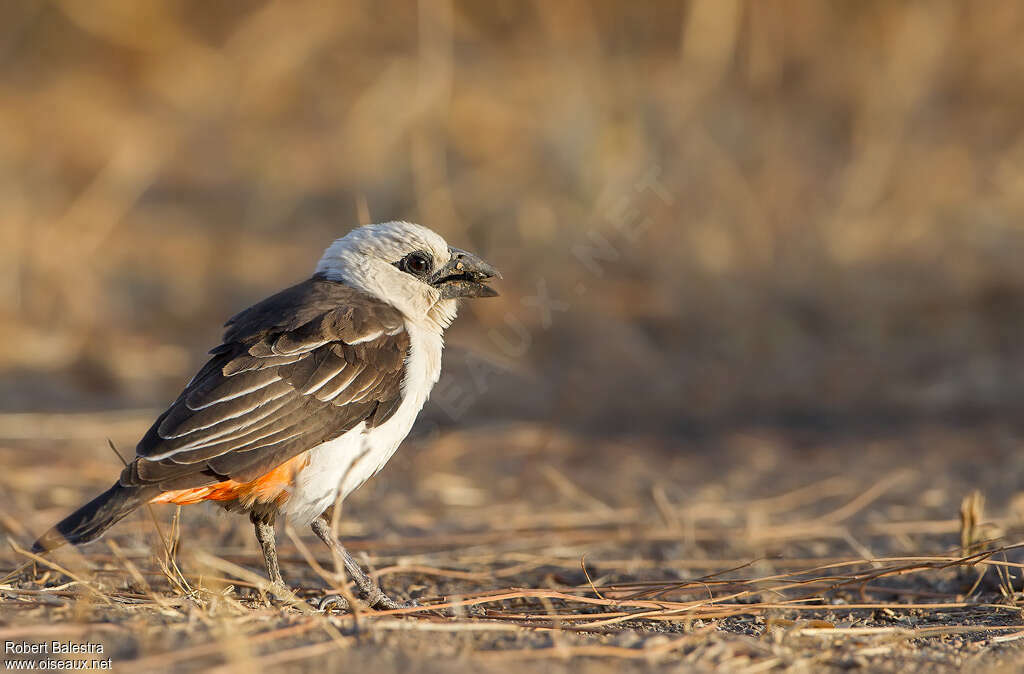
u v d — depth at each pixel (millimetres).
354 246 8539
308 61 22703
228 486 7336
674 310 15734
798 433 13258
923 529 9758
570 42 20609
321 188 19734
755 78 19781
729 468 12102
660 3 21516
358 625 6289
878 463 12016
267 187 19766
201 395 7262
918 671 6152
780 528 9961
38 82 23469
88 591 7012
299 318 7773
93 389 14094
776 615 7516
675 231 16391
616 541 9820
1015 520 9680
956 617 7445
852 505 10500
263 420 7332
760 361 15055
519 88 19609
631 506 10859
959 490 10969
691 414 13945
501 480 11797
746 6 20125
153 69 23219
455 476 11906
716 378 14680
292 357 7535
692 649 6281
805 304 15820
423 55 19500
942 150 18375
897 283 15961
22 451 11891
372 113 19406
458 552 9414
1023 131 18984
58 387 14062
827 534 9805
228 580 7988
